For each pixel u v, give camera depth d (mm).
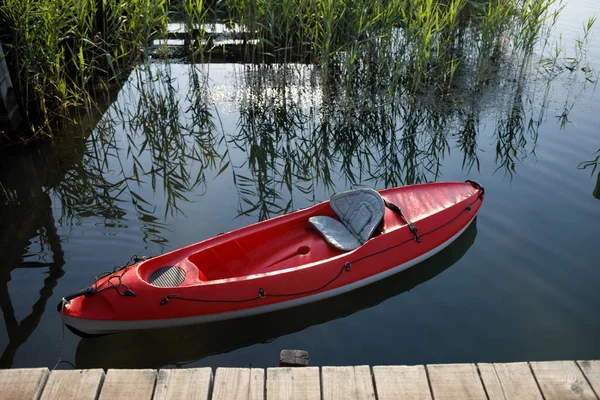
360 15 9742
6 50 8867
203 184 8016
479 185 7000
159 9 10992
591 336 4988
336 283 5609
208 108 10555
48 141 9078
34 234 6578
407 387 3141
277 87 10875
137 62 11836
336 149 9211
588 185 7570
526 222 6758
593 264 5938
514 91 10945
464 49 12406
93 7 9734
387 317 5398
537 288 5621
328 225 6246
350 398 3064
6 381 3152
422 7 10367
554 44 13328
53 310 5262
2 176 8047
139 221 6895
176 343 5117
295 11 10312
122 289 4887
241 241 5867
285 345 5070
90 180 8016
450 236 6418
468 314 5348
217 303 5117
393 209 6371
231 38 13258
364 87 10711
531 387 3135
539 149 8695
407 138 9461
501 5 11188
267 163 8742
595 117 9781
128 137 9477
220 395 3088
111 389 3125
